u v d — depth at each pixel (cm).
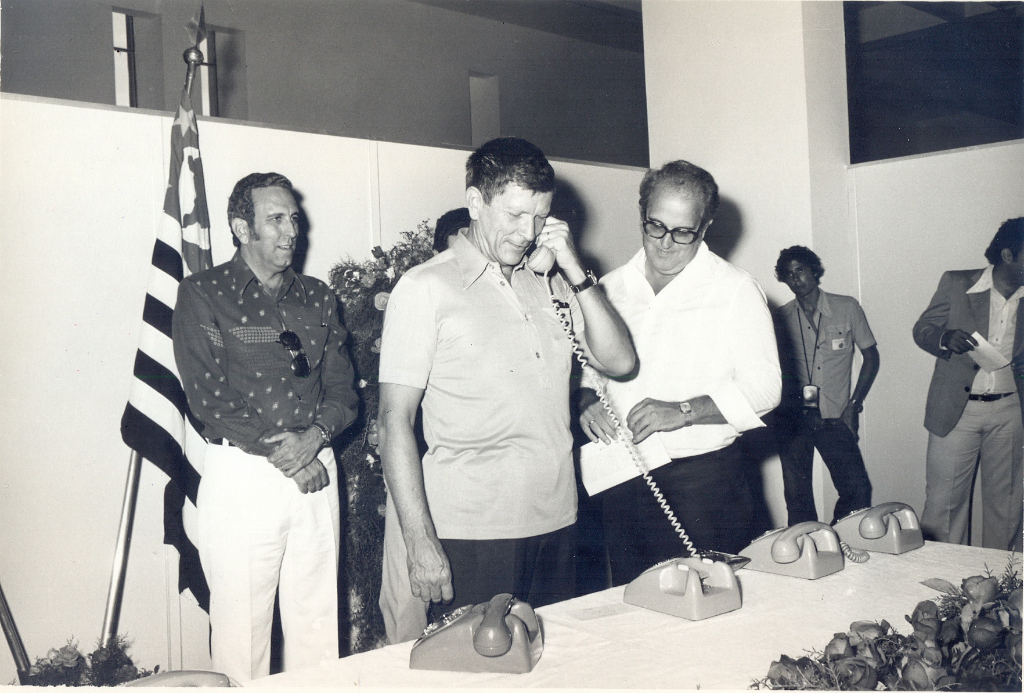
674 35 364
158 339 215
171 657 220
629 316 236
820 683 107
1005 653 116
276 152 245
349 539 253
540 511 176
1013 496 328
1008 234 320
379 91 438
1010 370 325
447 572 163
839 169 346
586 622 137
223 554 209
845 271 349
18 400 202
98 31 348
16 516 202
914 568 160
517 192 162
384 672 119
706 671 115
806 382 340
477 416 173
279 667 226
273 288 224
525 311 179
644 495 224
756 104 340
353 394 234
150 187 223
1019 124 547
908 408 343
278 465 211
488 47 489
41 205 206
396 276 270
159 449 214
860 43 542
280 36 399
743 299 225
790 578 157
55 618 206
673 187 213
